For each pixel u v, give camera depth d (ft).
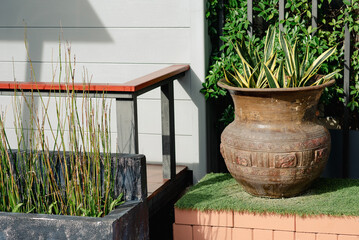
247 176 11.77
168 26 14.53
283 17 13.96
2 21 15.58
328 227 11.21
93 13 15.02
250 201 11.82
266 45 12.87
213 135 15.11
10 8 15.48
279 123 11.45
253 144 11.48
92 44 15.16
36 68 15.58
